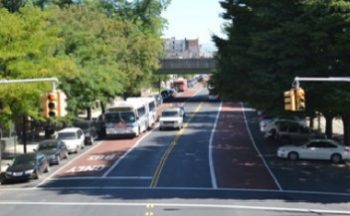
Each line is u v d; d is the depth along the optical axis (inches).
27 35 1581.0
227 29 1915.6
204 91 6102.4
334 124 3006.9
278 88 1534.2
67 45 2256.4
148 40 3302.2
